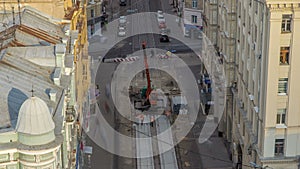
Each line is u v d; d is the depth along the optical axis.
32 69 48.72
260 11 59.06
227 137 79.44
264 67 57.59
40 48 51.09
